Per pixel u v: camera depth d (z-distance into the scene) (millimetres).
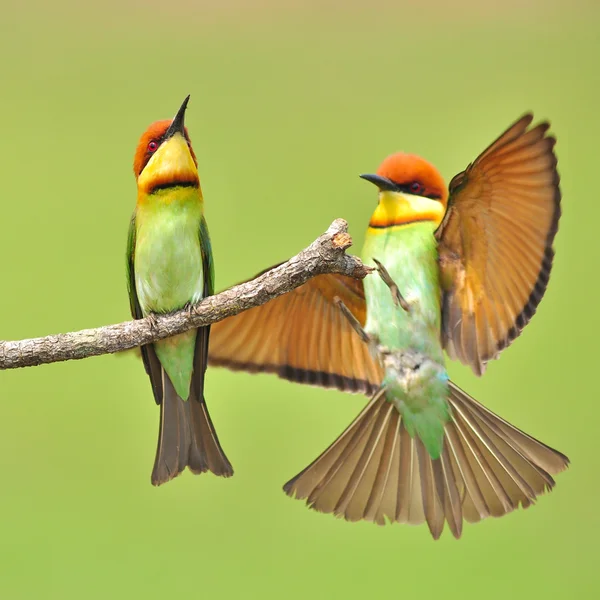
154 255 5262
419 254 5262
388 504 5250
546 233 5215
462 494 5250
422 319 5258
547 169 5203
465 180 5211
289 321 5270
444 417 5258
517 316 5238
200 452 5250
